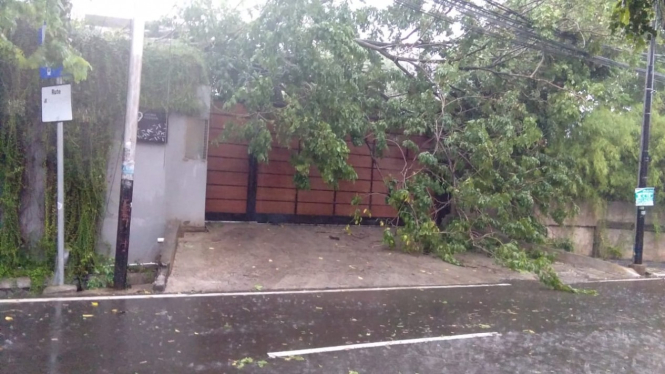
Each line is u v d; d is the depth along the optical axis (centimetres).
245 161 1480
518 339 801
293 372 621
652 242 1897
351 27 1226
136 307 859
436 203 1538
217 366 626
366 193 1633
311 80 1252
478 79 1541
